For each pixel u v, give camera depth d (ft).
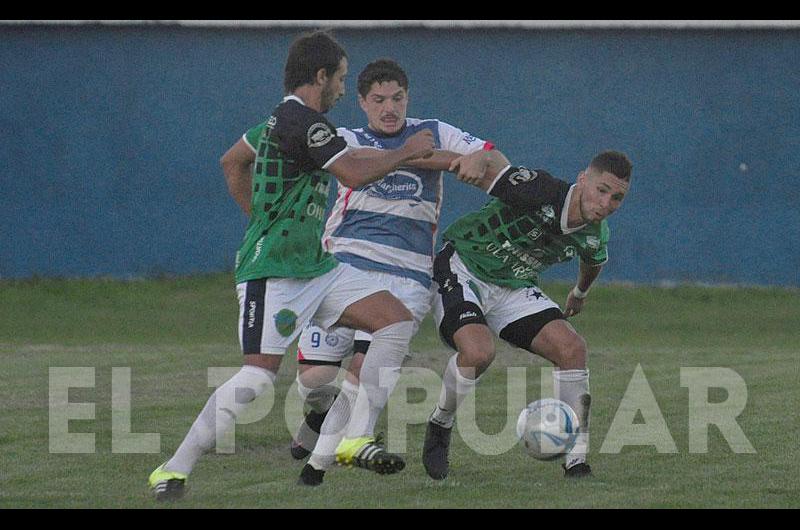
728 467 76.59
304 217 66.08
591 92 218.18
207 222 219.82
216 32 216.95
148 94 217.56
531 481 73.10
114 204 218.38
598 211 74.49
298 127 64.69
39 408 97.50
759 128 219.00
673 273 221.05
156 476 65.21
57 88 216.95
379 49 217.36
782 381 113.50
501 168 76.07
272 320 65.41
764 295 212.02
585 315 190.70
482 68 218.18
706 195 220.23
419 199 79.10
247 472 75.66
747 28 217.36
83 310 189.98
